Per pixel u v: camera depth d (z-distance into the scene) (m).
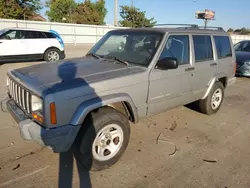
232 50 5.20
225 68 4.92
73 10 40.94
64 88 2.46
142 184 2.67
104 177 2.77
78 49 19.53
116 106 3.21
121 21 38.62
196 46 4.13
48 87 2.46
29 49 10.55
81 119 2.53
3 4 29.97
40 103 2.43
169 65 3.17
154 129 4.16
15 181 2.62
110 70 3.07
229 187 2.67
